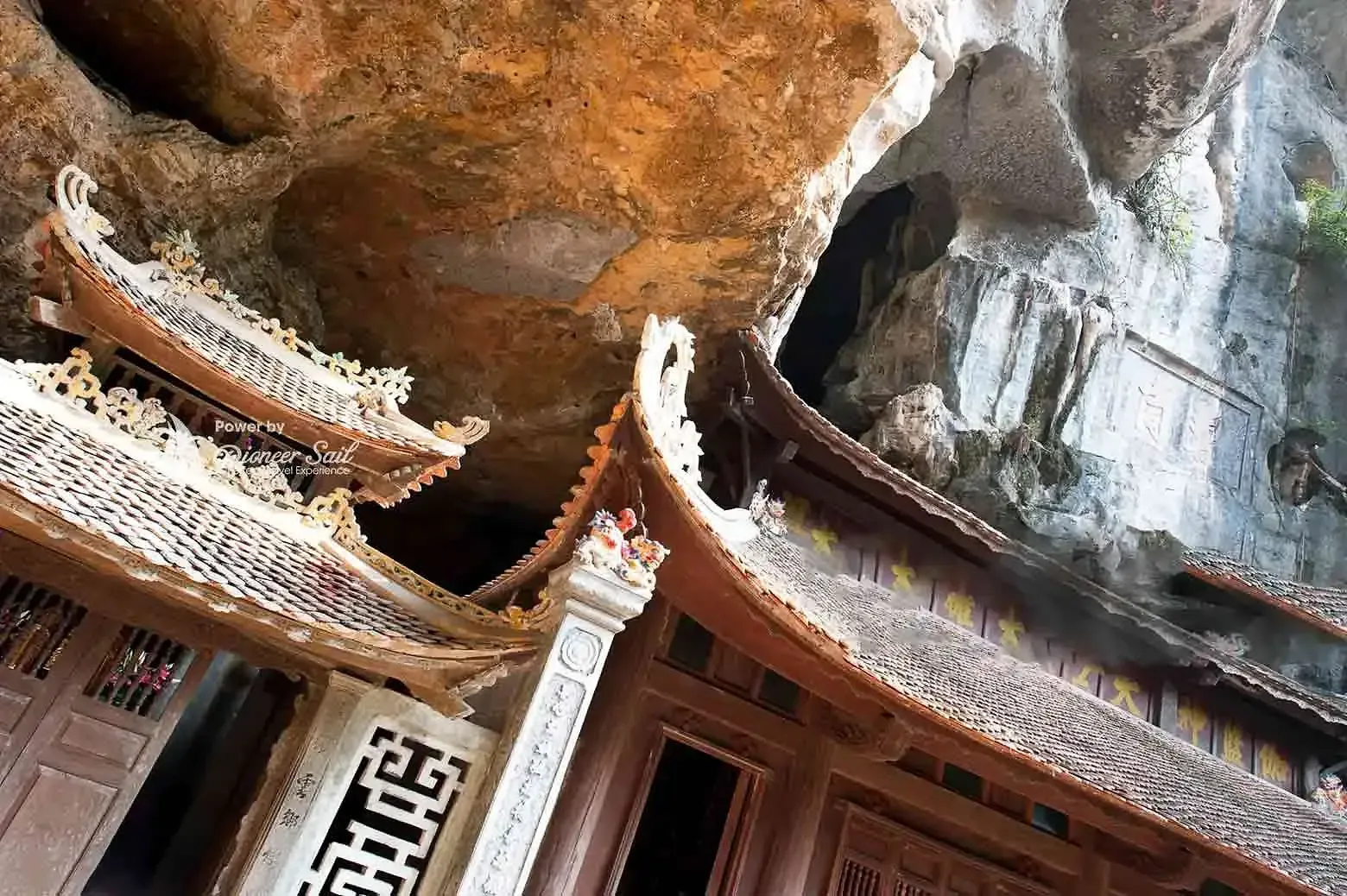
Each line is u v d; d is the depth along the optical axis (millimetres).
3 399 8117
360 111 10898
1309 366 25812
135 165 10195
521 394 15008
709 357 14188
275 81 10188
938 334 19078
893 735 11172
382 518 18578
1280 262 26625
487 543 19219
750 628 10586
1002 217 20812
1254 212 27281
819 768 12484
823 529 15531
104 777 7820
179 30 10188
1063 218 21031
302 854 7742
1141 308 22469
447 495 17797
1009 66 16891
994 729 10820
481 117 11109
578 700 7496
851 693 11109
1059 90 17938
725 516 9391
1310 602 19266
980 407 18656
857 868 12742
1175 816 11648
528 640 7801
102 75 10930
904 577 16047
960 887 13430
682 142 11070
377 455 10594
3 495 6715
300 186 12273
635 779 11484
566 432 15453
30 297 9883
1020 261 20531
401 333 14477
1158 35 17531
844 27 9898
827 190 11930
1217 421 22766
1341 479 24781
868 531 15938
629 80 10594
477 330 14344
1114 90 18766
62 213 8758
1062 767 10883
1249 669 17188
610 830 11156
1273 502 23266
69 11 10133
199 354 9453
